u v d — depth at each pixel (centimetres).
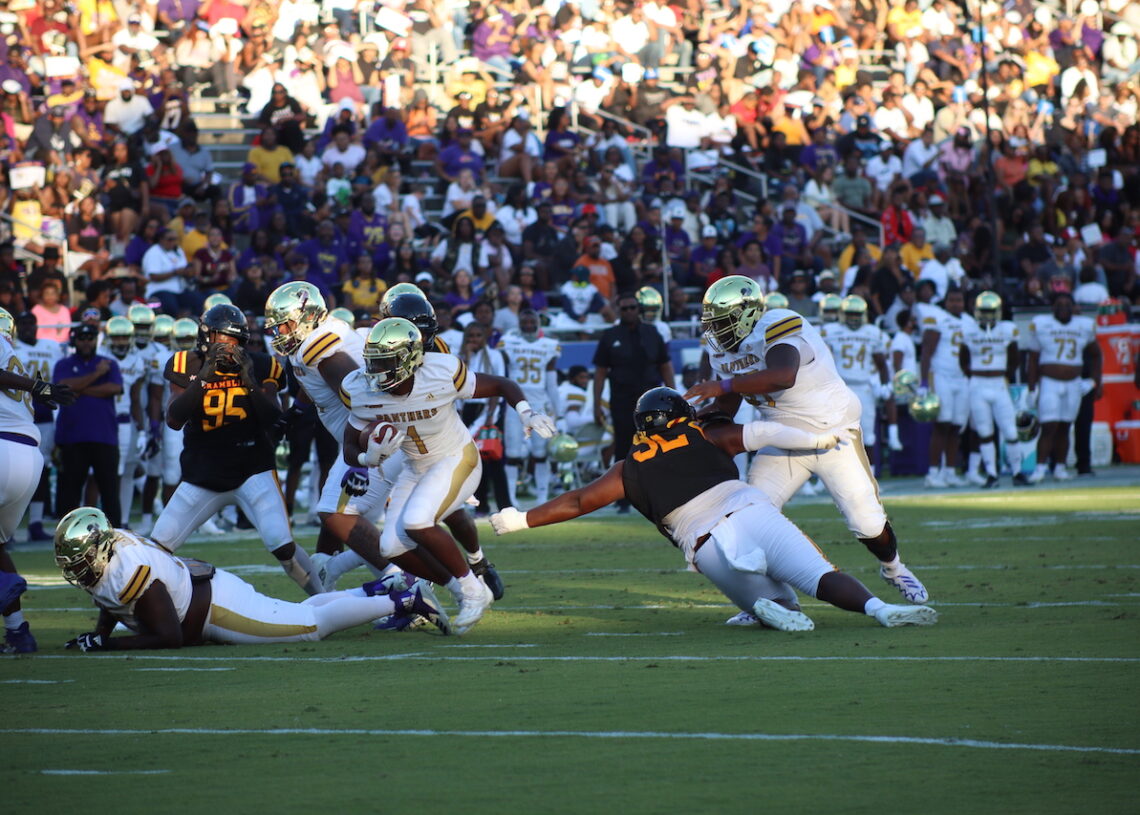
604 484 2559
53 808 1410
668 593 3130
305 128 7488
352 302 6112
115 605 2420
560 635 2564
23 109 6856
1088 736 1622
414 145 7419
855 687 1928
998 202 8000
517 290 5997
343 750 1642
